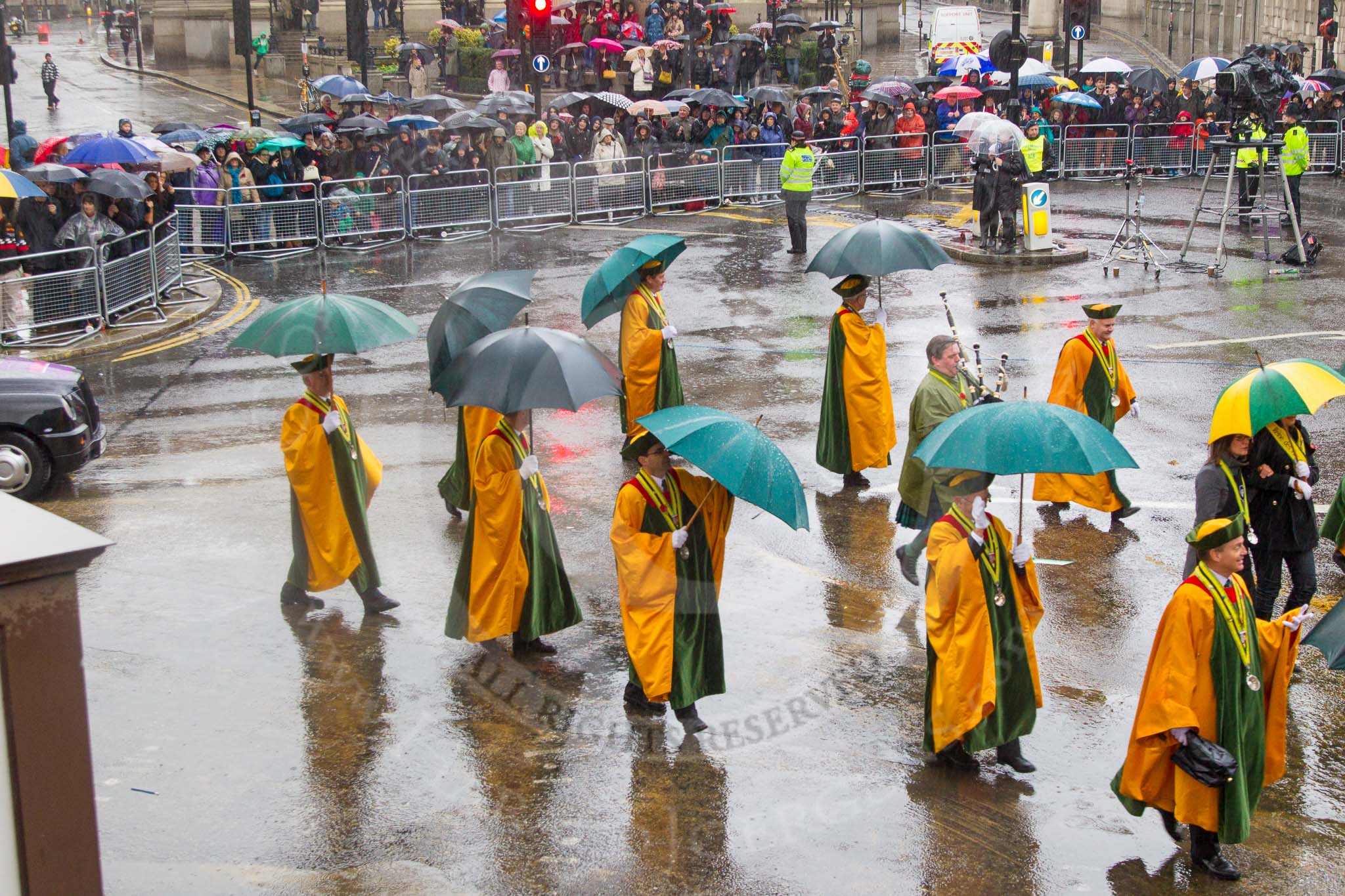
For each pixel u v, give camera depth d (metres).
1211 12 36.16
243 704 6.67
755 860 5.70
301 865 5.46
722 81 35.47
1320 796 6.54
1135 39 40.78
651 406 11.30
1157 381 13.90
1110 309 10.09
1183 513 10.39
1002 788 6.43
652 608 6.69
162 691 6.72
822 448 11.03
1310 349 15.13
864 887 5.54
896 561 9.35
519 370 7.21
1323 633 5.75
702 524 6.70
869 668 7.60
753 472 6.26
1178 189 26.75
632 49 34.16
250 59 28.75
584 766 6.41
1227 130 25.58
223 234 20.48
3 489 9.82
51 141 19.08
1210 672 5.74
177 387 13.88
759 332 16.17
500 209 22.67
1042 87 29.89
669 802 6.13
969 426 6.28
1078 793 6.41
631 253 11.03
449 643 7.57
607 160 24.12
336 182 21.22
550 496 10.25
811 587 8.80
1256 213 21.47
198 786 5.95
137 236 17.44
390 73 37.47
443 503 10.00
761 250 21.41
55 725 3.60
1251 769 5.91
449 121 22.64
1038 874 5.72
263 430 12.20
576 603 7.70
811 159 20.78
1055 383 10.30
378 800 5.98
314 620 7.72
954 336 8.79
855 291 10.77
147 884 5.21
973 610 6.32
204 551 8.66
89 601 7.76
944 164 27.80
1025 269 20.06
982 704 6.34
